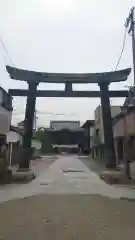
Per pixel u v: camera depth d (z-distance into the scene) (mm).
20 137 32219
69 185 16266
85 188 14992
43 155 65188
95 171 25938
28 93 21125
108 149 21109
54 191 13859
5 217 8219
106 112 21172
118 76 20750
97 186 15805
